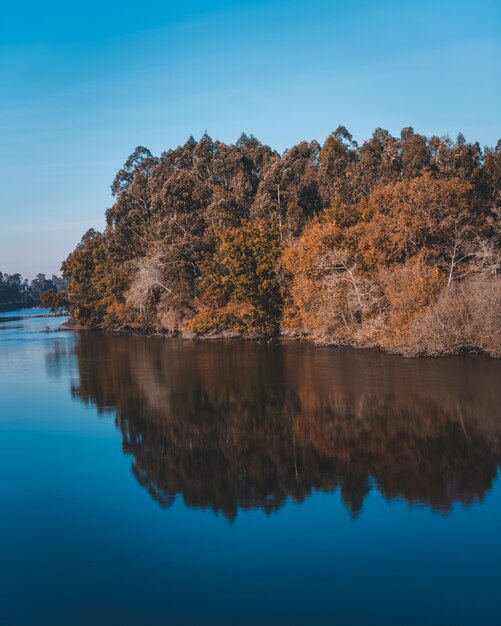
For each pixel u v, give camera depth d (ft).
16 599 41.11
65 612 39.40
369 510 52.37
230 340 194.90
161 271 228.02
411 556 44.47
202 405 95.66
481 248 151.33
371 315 152.46
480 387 93.91
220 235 219.61
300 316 181.57
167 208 279.08
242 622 37.81
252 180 313.73
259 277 191.11
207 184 299.58
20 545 48.70
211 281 208.85
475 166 208.13
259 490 58.34
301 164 306.96
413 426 76.38
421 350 128.26
